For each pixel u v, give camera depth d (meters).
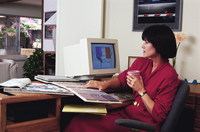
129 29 2.34
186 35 2.04
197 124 1.59
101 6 2.45
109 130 1.29
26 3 8.71
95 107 1.35
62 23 2.85
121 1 2.38
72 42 2.76
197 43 1.99
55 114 1.35
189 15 2.02
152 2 2.18
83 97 1.19
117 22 2.42
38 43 10.57
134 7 2.27
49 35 5.77
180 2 2.04
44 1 5.75
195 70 2.01
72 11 2.73
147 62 1.49
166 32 1.33
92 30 2.56
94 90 1.45
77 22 2.69
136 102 1.44
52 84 1.50
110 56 1.73
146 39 1.38
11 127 1.13
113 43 1.75
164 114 1.23
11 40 9.57
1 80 4.20
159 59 1.39
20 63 5.02
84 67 1.57
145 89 1.36
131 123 1.08
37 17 9.31
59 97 1.29
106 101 1.24
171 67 1.34
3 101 1.08
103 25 2.51
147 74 1.44
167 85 1.26
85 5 2.61
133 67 1.56
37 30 10.55
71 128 1.37
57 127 1.33
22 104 1.35
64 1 2.81
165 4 2.11
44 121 1.27
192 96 1.59
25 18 10.18
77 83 1.57
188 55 2.04
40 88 1.29
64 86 1.38
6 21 9.37
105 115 1.32
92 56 1.59
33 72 4.52
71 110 1.25
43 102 1.44
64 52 1.77
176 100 1.21
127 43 2.36
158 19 2.16
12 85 1.22
